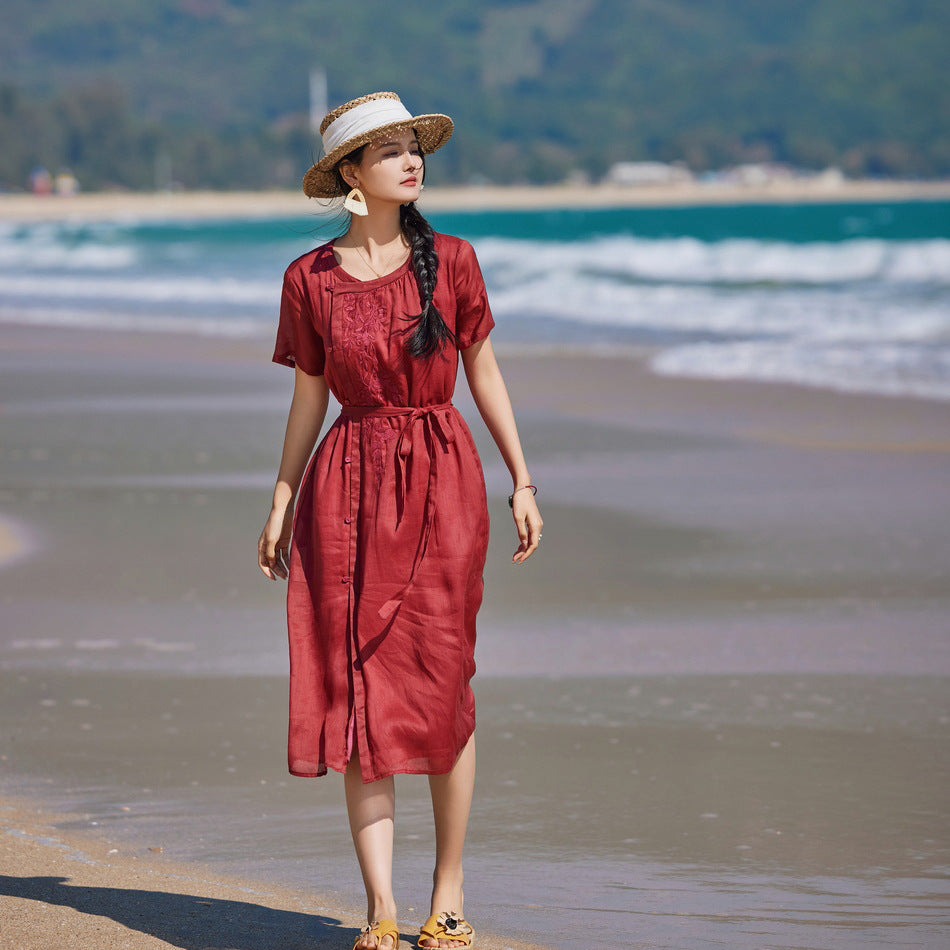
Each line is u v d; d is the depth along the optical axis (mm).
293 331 6129
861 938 6113
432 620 5855
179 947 5887
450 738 5871
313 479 6016
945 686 9891
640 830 7406
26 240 139750
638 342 33750
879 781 8086
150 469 19094
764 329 34969
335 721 5848
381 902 5914
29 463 19625
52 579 13352
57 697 9836
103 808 7812
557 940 6109
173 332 40250
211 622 11773
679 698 9719
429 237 5988
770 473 18266
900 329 32969
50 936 5938
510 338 35781
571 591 12898
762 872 6848
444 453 5945
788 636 11258
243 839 7359
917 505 16188
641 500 16797
